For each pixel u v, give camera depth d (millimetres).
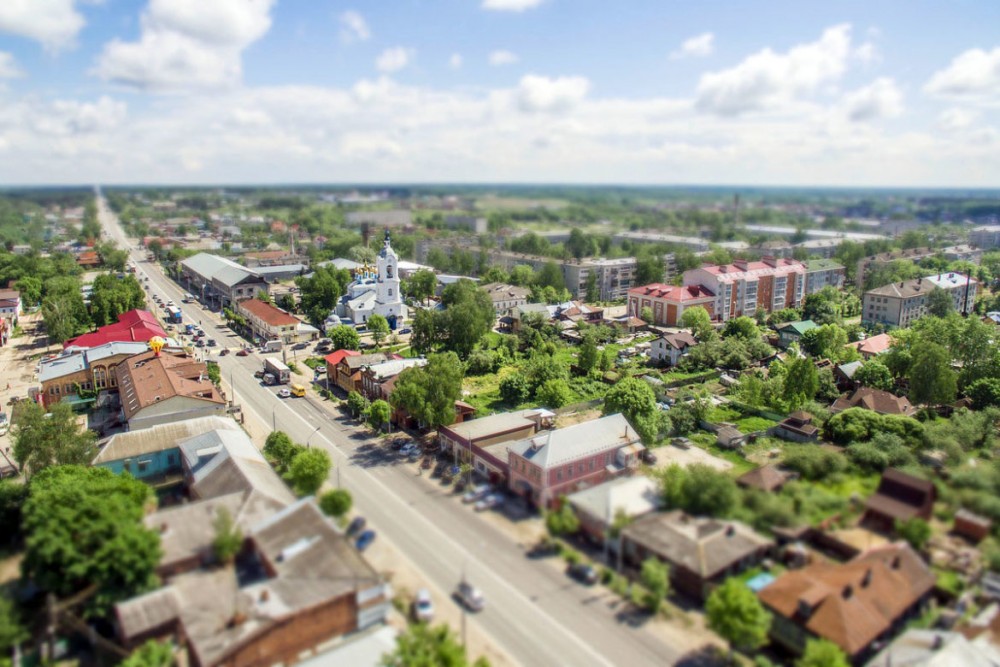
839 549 77562
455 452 107812
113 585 66750
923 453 100000
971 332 144000
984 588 69938
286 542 73438
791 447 102938
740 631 61312
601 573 75812
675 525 77875
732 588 63531
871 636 62250
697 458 108375
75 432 98062
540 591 73375
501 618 69000
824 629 62188
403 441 114000
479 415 127438
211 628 62312
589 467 95812
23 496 84938
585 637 66250
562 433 95500
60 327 182750
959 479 86500
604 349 174875
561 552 80750
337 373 147500
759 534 79062
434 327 174000
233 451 94250
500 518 89312
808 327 180000
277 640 61625
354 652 61312
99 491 80125
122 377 133000
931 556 74938
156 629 64062
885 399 123250
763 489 87438
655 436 110625
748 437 114938
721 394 142625
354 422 125062
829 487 91938
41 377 136375
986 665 58781
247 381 151000
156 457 100750
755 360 163375
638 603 71062
